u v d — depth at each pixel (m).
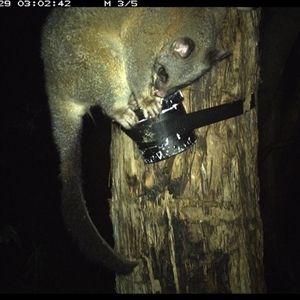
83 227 0.70
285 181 1.30
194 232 0.57
